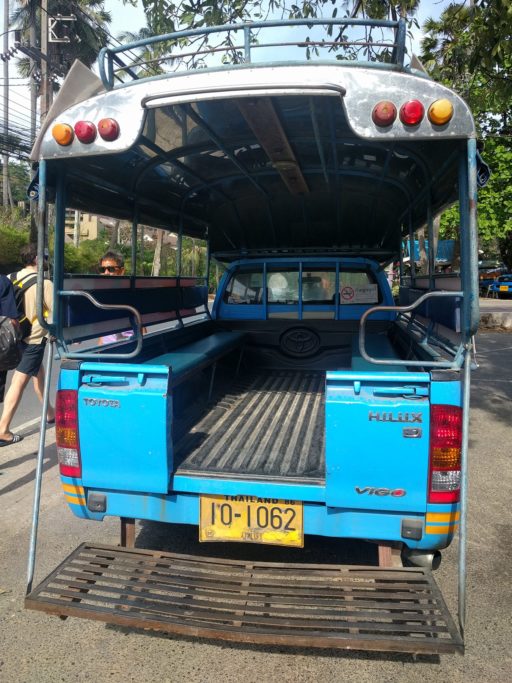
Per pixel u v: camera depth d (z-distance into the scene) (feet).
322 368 18.65
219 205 17.24
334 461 8.43
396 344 16.29
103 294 11.79
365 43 8.89
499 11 16.28
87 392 9.18
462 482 8.02
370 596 8.35
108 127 8.79
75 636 9.32
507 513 13.89
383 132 8.09
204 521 9.20
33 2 76.89
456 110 7.96
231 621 7.98
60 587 9.12
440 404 8.16
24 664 8.63
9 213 104.83
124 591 8.61
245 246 19.02
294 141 11.46
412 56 9.11
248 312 18.95
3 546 12.27
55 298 9.82
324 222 17.49
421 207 14.26
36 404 24.32
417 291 14.42
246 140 11.65
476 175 8.46
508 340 43.19
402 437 8.23
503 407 23.72
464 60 21.97
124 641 9.20
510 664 8.63
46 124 9.20
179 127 10.61
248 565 9.18
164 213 15.80
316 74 8.05
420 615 7.99
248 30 9.00
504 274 92.63
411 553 9.16
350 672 8.46
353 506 8.52
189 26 18.84
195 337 17.53
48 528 13.14
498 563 11.62
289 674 8.42
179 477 9.18
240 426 12.62
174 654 8.89
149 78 8.59
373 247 18.70
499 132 40.01
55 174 10.24
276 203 16.63
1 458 17.75
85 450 9.27
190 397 14.08
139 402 8.98
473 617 9.78
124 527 10.01
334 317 18.56
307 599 8.37
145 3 18.56
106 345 11.89
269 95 8.17
